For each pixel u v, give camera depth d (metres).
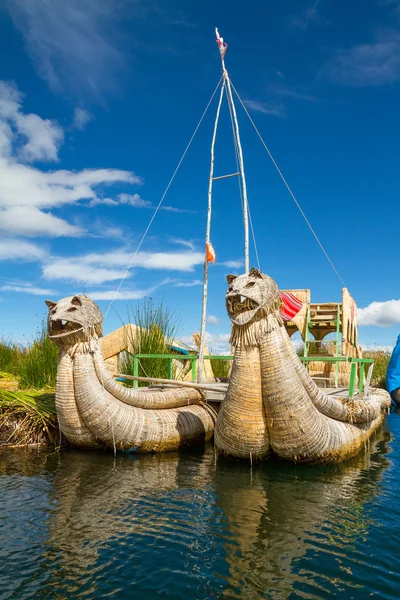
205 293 9.17
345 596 3.29
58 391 6.73
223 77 9.55
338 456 6.52
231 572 3.55
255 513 4.69
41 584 3.35
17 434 7.49
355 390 9.30
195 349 13.41
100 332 6.92
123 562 3.66
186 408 7.88
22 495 5.07
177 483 5.57
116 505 4.81
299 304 11.32
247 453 6.25
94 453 6.95
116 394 6.89
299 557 3.80
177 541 4.02
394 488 5.61
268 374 5.93
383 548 3.99
